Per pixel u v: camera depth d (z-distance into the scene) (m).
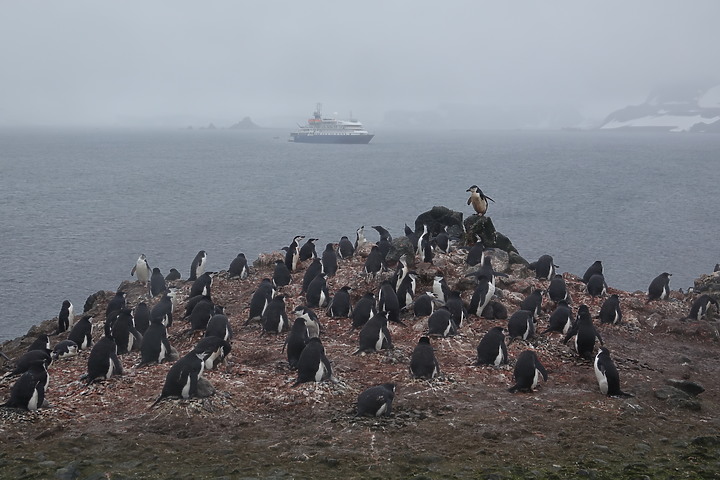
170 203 83.69
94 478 11.05
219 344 16.17
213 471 11.42
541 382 15.75
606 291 23.42
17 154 195.88
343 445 12.51
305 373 15.01
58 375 16.23
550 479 11.27
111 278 44.59
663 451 12.45
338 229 66.06
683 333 20.28
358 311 19.12
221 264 49.69
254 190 101.19
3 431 13.04
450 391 15.12
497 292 22.06
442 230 29.31
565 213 78.12
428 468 11.62
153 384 15.21
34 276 44.66
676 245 59.72
